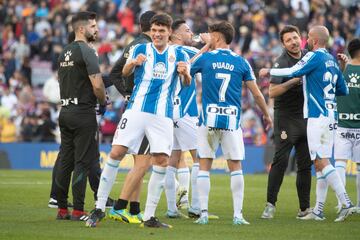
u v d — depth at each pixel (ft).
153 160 83.41
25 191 126.11
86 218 89.15
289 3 252.62
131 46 93.50
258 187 141.59
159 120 82.28
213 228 83.56
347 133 102.94
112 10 264.31
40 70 254.68
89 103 89.86
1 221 88.28
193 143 95.55
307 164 96.84
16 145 201.26
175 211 95.50
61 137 91.61
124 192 88.17
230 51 87.04
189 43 99.35
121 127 82.79
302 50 98.37
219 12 250.16
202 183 87.81
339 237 78.23
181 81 83.92
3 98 225.56
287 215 99.14
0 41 265.34
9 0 274.36
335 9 253.85
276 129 97.71
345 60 102.42
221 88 85.92
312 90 91.76
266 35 243.60
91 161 90.48
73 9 273.75
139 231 79.97
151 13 93.66
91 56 88.58
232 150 86.69
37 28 262.67
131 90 94.12
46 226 83.71
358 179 104.01
